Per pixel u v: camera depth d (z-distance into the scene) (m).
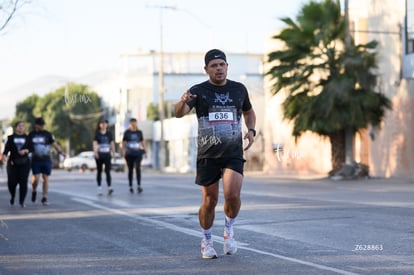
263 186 27.31
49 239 11.74
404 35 34.25
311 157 44.44
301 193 22.20
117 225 13.56
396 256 9.36
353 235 11.45
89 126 61.84
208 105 8.90
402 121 34.75
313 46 34.06
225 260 9.28
